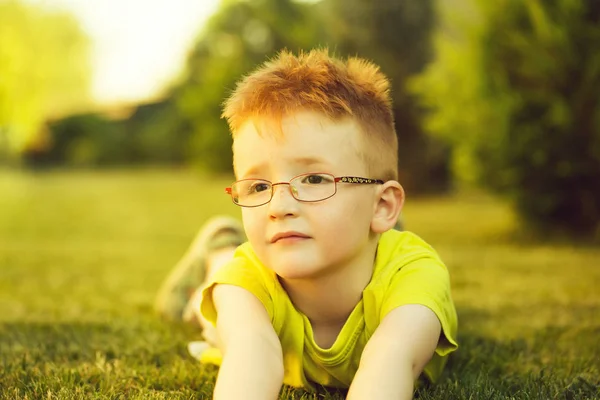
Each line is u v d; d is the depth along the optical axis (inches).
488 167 243.4
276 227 57.3
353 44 470.6
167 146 984.9
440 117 262.5
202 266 111.5
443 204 421.1
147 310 127.3
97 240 286.4
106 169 954.1
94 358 88.2
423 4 466.0
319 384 71.2
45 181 710.5
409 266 65.9
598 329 101.4
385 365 56.0
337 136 58.3
